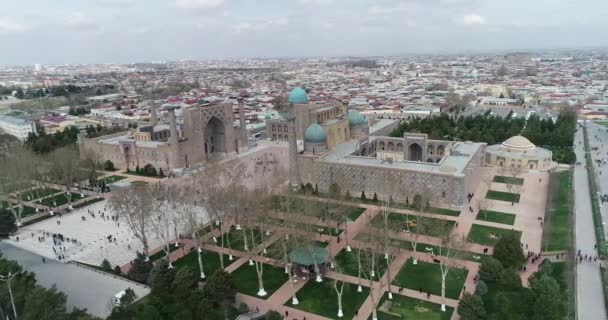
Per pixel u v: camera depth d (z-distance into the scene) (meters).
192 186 108.81
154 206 103.06
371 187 123.62
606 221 100.25
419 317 67.50
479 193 123.50
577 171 142.25
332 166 128.12
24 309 63.75
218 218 96.00
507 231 96.94
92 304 73.44
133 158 164.00
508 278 73.25
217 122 172.25
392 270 82.12
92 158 159.38
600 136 193.12
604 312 67.00
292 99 180.25
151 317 62.41
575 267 80.31
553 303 62.06
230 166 128.12
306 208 86.50
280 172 124.69
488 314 65.69
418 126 193.62
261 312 70.19
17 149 137.62
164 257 91.44
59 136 193.38
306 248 80.19
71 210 120.69
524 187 127.69
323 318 68.44
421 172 115.19
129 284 80.44
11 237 104.06
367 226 89.81
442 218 104.56
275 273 83.62
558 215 104.44
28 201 130.88
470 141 160.12
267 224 86.00
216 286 70.69
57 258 92.88
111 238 102.06
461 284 76.44
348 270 83.31
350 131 161.62
